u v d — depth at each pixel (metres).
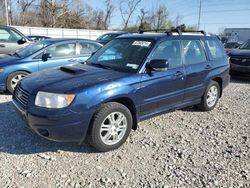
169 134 4.71
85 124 3.70
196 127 5.07
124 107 4.06
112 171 3.52
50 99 3.58
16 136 4.36
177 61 4.96
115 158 3.84
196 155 3.99
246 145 4.37
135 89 4.14
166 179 3.38
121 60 4.59
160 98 4.59
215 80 6.07
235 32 43.53
